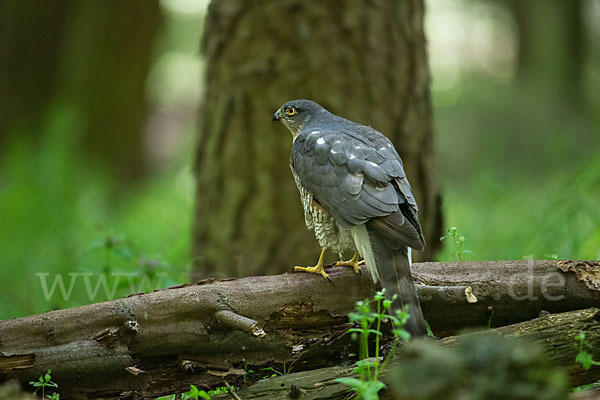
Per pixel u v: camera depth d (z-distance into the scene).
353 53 11.22
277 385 6.20
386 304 5.70
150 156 33.78
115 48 27.03
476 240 13.93
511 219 15.24
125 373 6.54
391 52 11.33
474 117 30.38
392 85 11.32
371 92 11.26
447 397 4.27
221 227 11.77
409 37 11.48
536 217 13.46
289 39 11.30
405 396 4.66
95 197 19.84
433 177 11.64
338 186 7.40
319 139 7.89
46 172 18.03
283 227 11.41
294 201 11.39
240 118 11.56
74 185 19.06
